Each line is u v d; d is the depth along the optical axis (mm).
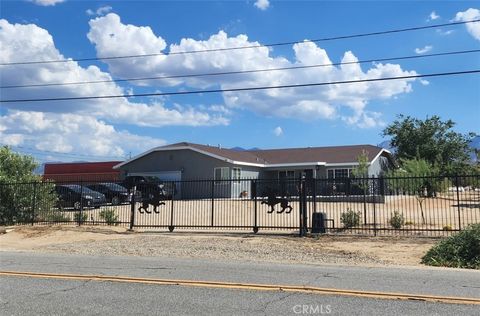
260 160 43750
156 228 21969
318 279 9547
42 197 24016
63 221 23234
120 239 18062
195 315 6684
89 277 9672
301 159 42688
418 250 14812
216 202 33188
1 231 20719
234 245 16016
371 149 42781
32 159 25375
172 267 11125
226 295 7988
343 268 11188
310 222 22031
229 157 40406
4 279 9484
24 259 12641
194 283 9016
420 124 54688
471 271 10914
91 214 24375
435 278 9773
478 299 7695
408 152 54156
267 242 16703
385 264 12359
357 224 20203
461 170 39844
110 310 6953
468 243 12656
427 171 22734
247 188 40531
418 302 7492
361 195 29672
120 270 10641
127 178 36594
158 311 6898
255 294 8070
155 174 42250
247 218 24891
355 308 7109
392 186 23906
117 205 31297
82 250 15211
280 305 7289
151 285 8852
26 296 7879
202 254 14195
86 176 51500
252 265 11594
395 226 19906
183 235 18984
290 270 10773
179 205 31656
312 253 14344
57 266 11266
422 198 25781
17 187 23625
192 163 40938
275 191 20328
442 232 18109
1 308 7055
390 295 7969
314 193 18984
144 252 14680
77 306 7191
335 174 40312
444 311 6934
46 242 18234
